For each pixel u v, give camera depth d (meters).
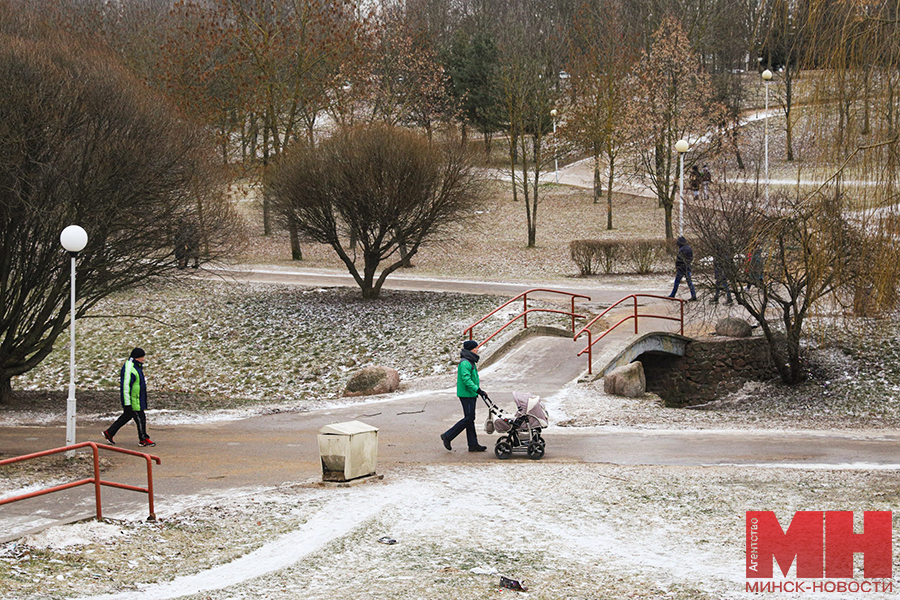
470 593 7.75
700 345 26.23
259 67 42.50
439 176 33.50
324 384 25.58
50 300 21.58
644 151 48.38
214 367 27.86
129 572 8.38
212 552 9.33
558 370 23.30
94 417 20.02
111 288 22.52
